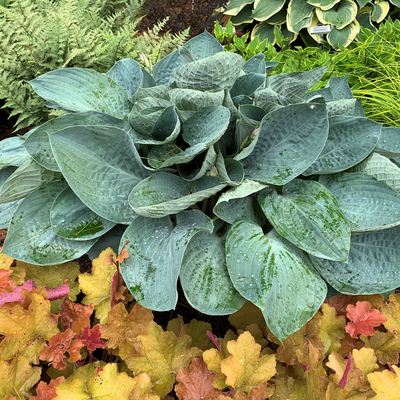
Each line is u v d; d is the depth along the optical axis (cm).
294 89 93
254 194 86
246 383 59
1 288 69
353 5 233
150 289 69
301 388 62
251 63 105
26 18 155
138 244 75
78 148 74
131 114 81
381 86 156
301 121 77
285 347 67
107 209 76
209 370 60
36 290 64
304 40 255
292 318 66
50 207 83
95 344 63
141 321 66
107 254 72
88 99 90
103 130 73
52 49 154
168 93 85
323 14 236
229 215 79
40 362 69
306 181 81
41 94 84
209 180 79
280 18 255
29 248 77
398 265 76
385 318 67
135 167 81
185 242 69
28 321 62
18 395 57
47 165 77
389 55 168
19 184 81
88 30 183
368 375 56
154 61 167
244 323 77
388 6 242
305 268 72
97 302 70
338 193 82
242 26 271
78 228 78
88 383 57
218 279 72
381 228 74
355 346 70
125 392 55
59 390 55
